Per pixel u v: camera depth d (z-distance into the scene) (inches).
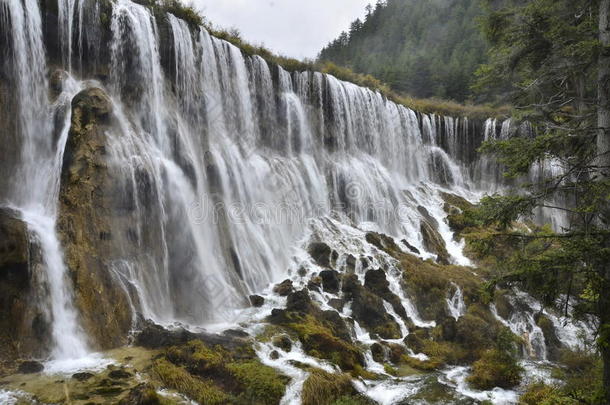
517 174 374.3
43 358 405.4
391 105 1296.8
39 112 585.9
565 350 585.6
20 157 547.2
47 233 467.2
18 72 567.8
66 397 339.6
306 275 718.5
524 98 485.4
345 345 503.2
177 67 765.3
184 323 522.3
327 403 392.2
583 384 445.4
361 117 1186.0
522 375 506.0
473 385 480.4
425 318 674.2
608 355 325.4
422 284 725.3
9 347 396.2
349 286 664.4
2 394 339.0
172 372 388.5
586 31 398.6
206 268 610.5
